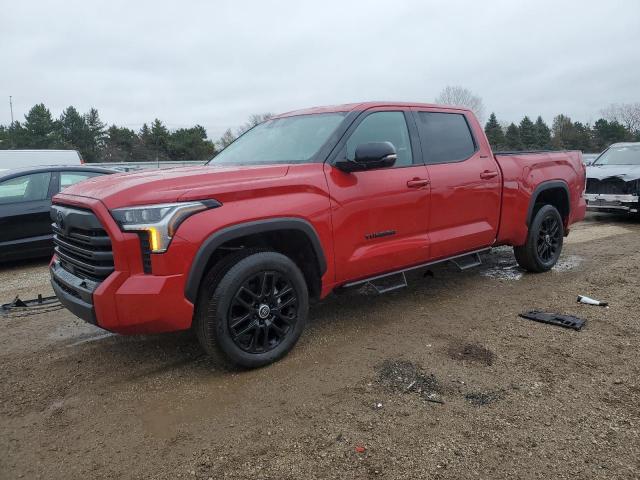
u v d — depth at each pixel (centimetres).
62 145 4950
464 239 494
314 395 324
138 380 352
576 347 389
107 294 311
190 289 321
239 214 337
